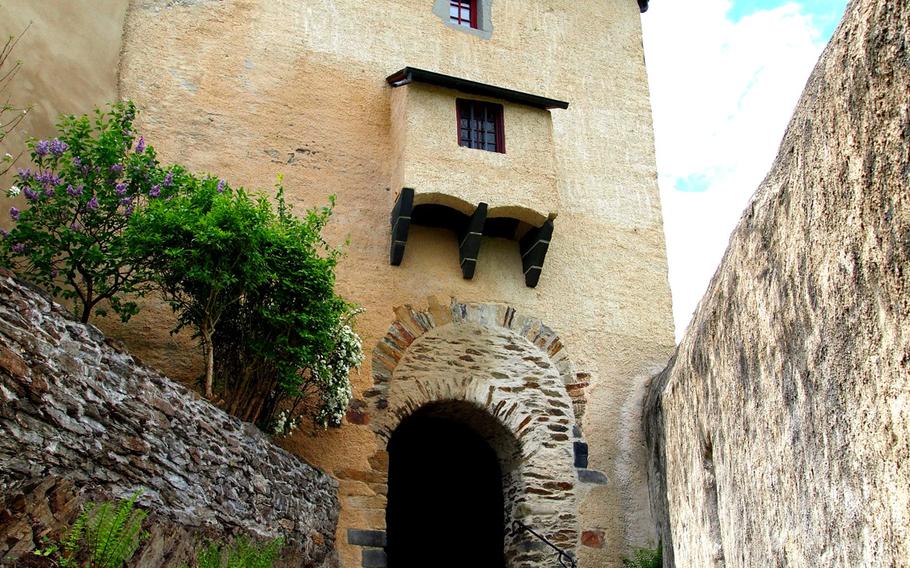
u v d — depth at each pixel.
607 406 9.06
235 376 6.62
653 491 8.54
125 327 7.53
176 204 6.30
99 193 6.34
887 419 3.69
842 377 4.09
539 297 9.29
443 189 8.72
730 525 5.80
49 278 6.33
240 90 9.05
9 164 6.76
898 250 3.63
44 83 7.49
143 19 8.96
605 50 10.92
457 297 8.96
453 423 9.31
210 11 9.28
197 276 5.94
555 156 10.09
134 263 6.27
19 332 4.21
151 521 4.73
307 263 6.75
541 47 10.61
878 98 3.81
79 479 4.37
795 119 4.81
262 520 6.01
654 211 10.21
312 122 9.19
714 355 6.17
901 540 3.56
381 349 8.45
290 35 9.51
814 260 4.40
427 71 9.00
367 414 8.11
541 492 8.45
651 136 10.62
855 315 3.98
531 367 8.93
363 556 7.52
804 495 4.53
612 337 9.41
